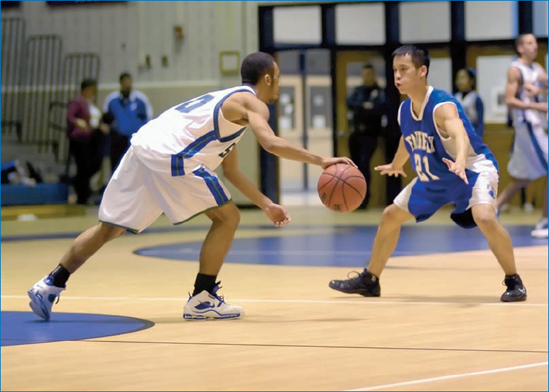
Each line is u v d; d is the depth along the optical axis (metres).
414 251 11.47
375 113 22.36
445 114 6.91
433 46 22.38
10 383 4.18
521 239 12.80
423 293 7.60
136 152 6.20
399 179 22.45
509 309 6.65
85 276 9.11
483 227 7.04
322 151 30.62
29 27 23.78
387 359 4.71
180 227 16.84
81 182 22.06
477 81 22.17
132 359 4.76
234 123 6.23
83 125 21.61
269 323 6.05
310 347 5.10
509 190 13.77
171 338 5.45
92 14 23.34
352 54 22.55
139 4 22.98
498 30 22.39
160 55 22.88
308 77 30.20
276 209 6.34
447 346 5.11
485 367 4.47
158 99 22.86
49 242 13.76
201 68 22.66
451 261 10.20
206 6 22.56
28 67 23.75
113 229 6.33
